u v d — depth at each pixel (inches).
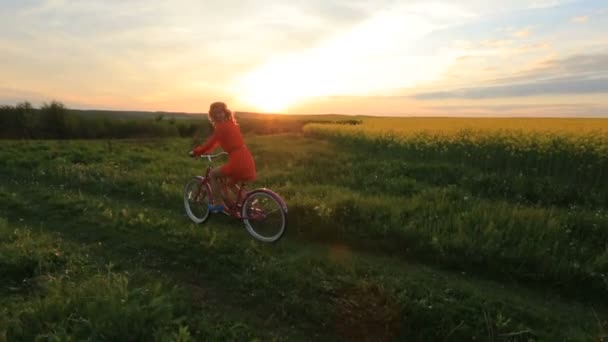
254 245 199.5
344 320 140.9
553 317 145.6
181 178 358.9
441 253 191.8
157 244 199.3
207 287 161.5
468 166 451.5
